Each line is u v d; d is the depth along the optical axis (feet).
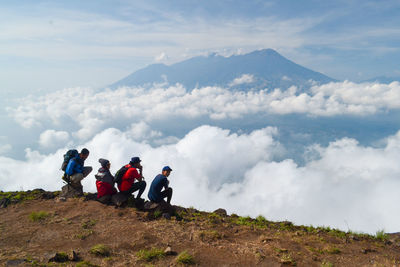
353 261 19.34
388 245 23.62
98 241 20.66
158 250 19.31
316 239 23.76
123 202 28.35
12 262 16.16
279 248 20.97
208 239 22.26
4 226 23.16
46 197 31.24
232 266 17.79
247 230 25.58
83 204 28.63
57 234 21.67
